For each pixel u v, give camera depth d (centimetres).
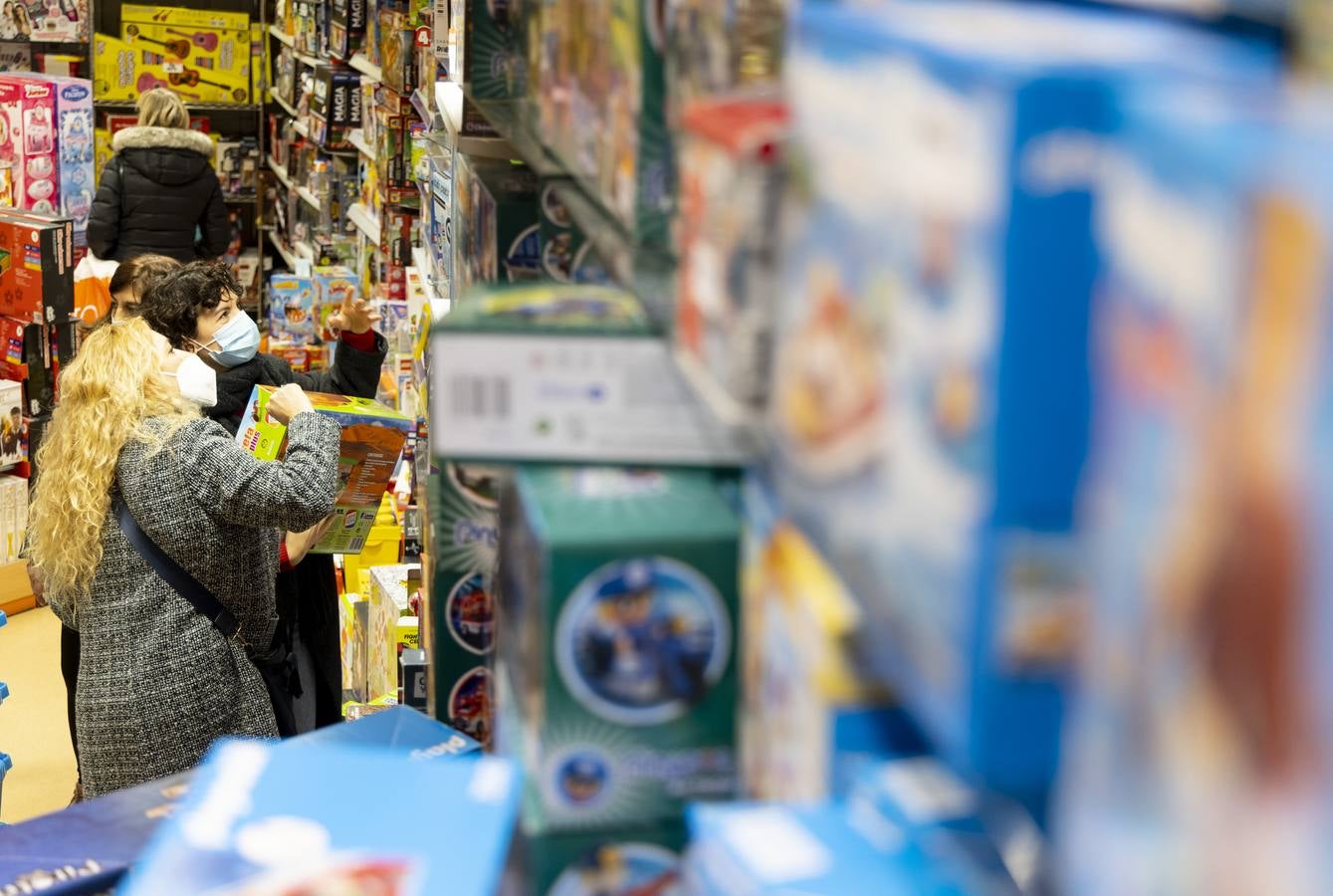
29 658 609
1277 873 41
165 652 321
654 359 103
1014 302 50
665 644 94
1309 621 39
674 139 101
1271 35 54
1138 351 47
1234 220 42
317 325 761
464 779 93
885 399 62
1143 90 47
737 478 103
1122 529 48
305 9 886
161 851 83
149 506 316
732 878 72
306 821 87
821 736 76
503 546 121
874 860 72
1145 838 47
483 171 217
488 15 194
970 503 54
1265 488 41
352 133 779
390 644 372
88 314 691
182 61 1100
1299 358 39
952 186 54
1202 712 44
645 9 103
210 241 882
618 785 96
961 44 56
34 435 648
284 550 370
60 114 843
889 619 62
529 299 116
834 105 67
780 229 78
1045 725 53
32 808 491
